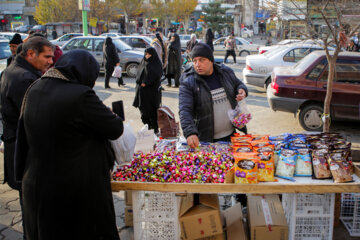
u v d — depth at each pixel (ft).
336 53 14.65
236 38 77.61
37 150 7.03
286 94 22.17
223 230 9.86
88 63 7.47
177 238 9.64
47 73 7.31
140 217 9.61
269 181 8.87
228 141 11.29
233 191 8.66
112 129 7.47
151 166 9.41
